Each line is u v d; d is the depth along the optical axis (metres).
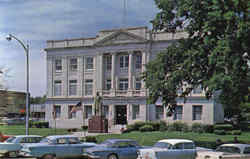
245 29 22.44
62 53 64.00
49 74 64.94
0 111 56.34
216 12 23.59
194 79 27.44
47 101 64.69
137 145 22.23
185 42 28.98
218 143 28.88
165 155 19.81
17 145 23.95
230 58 23.30
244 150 19.17
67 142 22.72
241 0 23.50
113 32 59.06
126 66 58.81
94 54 61.22
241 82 23.98
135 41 57.09
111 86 59.41
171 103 30.03
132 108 56.66
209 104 51.97
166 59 29.73
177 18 29.59
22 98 58.50
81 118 61.31
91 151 21.17
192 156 20.30
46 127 62.22
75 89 62.78
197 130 47.03
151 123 51.34
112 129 54.44
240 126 51.97
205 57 26.44
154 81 29.41
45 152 21.91
